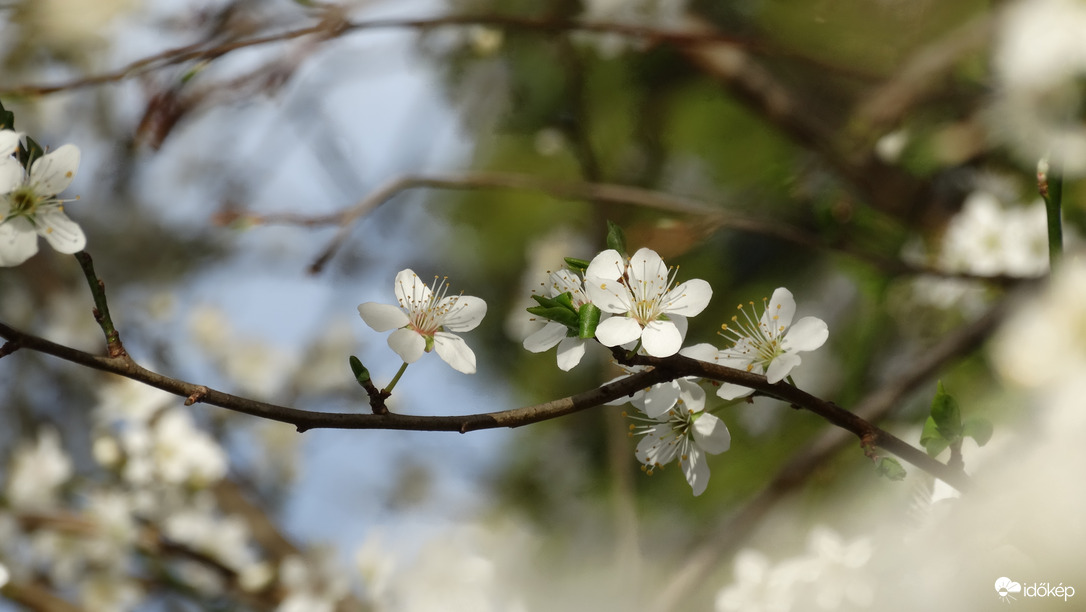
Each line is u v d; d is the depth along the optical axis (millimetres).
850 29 1002
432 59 1152
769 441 1249
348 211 924
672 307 655
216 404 643
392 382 657
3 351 635
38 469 1123
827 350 1201
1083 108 694
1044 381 643
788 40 1064
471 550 987
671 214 1145
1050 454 649
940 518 688
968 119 831
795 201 1124
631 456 1145
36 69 1095
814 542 745
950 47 829
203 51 783
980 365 924
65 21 961
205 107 865
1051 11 686
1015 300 796
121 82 795
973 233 921
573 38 1168
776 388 655
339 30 797
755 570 754
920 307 1020
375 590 948
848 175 1017
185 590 1095
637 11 1121
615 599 1079
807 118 1059
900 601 707
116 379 1187
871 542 731
